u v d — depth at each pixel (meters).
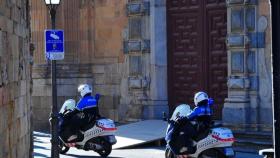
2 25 18.64
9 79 20.31
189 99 51.47
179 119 32.72
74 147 41.38
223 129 31.55
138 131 45.78
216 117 49.47
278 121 10.19
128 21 53.34
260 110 45.31
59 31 33.41
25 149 25.50
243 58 45.84
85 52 56.38
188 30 51.31
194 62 51.03
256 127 45.28
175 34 52.03
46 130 55.44
